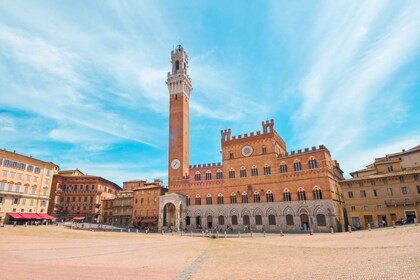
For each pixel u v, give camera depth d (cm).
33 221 9506
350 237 4247
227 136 9888
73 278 1812
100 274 1961
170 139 11038
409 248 2334
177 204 9162
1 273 1970
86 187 12644
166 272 2036
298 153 8250
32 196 9731
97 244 4516
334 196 7700
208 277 1817
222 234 7219
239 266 2223
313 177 7762
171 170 10581
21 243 4272
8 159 8969
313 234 6094
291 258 2506
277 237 5647
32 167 9919
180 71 11812
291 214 7894
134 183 14175
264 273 1856
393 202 6844
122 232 7781
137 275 1922
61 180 12481
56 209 11981
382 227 6334
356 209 7362
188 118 11888
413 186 6669
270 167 8675
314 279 1534
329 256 2439
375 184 7200
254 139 9225
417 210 6456
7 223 8669
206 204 9494
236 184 9125
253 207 8581
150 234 7438
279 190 8300
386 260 1891
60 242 4669
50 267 2281
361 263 1895
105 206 12812
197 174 9994
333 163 9175
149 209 10656
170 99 11650
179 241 5244
